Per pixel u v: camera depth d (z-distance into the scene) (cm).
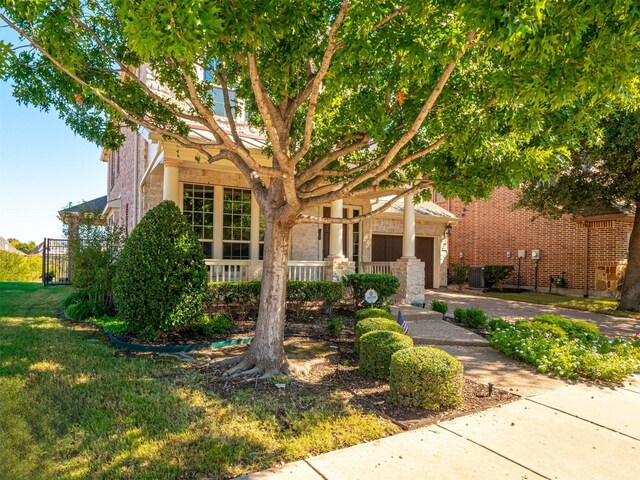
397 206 1625
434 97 419
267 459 316
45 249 1584
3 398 412
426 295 1584
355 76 436
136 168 1314
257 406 412
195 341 671
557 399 471
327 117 642
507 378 546
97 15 550
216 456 315
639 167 1041
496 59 428
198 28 283
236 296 836
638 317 1114
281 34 353
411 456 328
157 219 654
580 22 280
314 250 1262
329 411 405
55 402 410
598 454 341
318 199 509
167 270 638
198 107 449
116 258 877
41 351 587
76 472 290
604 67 319
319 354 621
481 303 1366
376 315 720
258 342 531
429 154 570
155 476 287
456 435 370
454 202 2102
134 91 591
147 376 496
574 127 471
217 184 1088
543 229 1678
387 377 509
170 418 379
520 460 327
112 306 877
